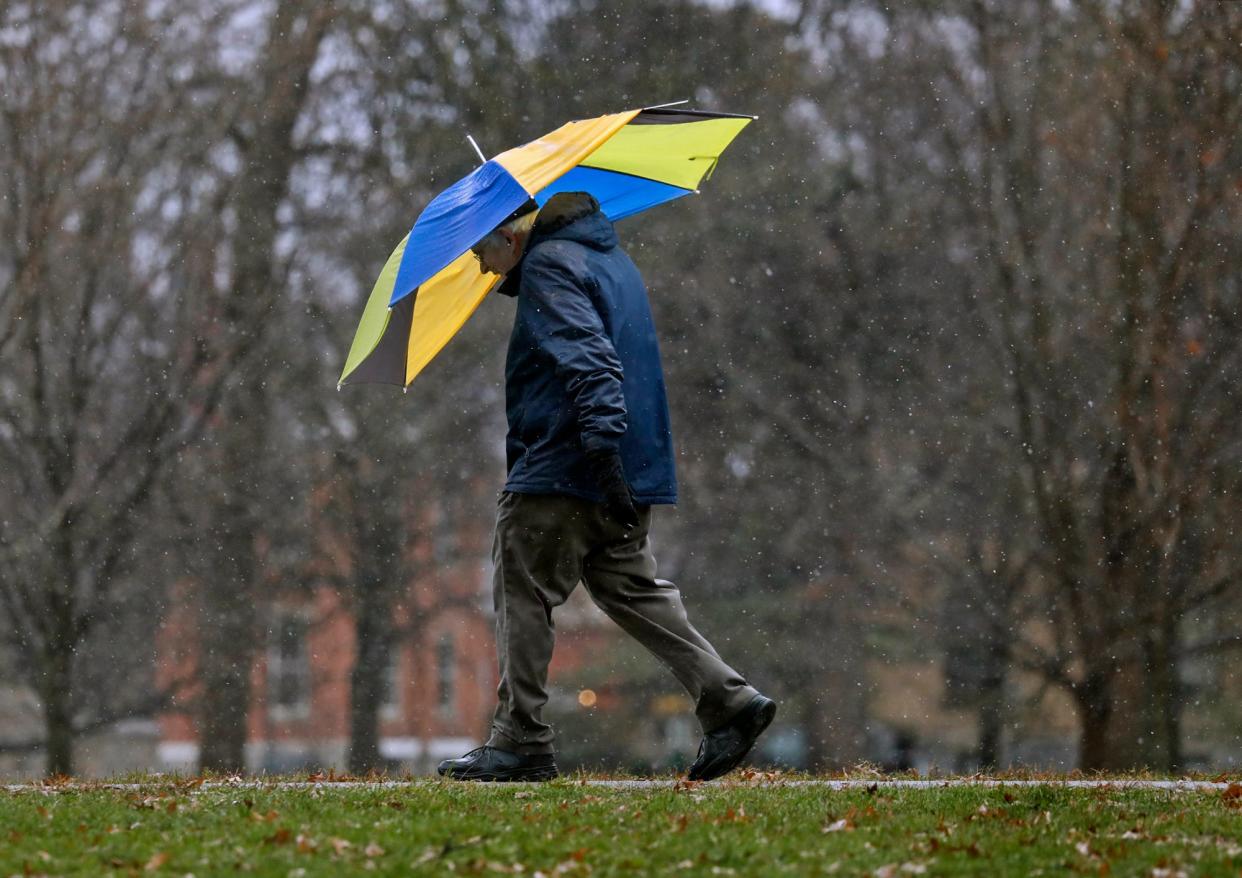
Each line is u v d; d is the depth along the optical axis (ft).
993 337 142.41
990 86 141.08
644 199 44.73
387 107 155.12
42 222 135.44
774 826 33.76
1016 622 140.67
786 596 163.32
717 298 159.43
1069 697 155.63
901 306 156.66
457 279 42.75
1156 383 122.42
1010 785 42.98
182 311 146.00
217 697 144.36
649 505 38.86
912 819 34.83
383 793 38.47
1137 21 123.34
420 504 161.79
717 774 39.47
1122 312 124.77
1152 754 123.13
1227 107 120.98
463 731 235.81
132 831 32.96
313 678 169.27
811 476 156.25
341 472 157.79
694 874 28.99
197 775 49.65
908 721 177.47
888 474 153.07
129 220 141.90
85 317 139.03
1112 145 129.18
